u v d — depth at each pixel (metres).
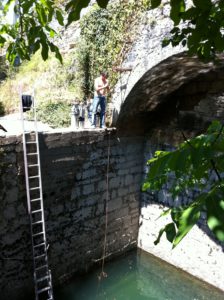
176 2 1.41
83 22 8.91
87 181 8.08
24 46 2.86
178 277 8.99
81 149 7.73
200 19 1.45
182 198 8.71
